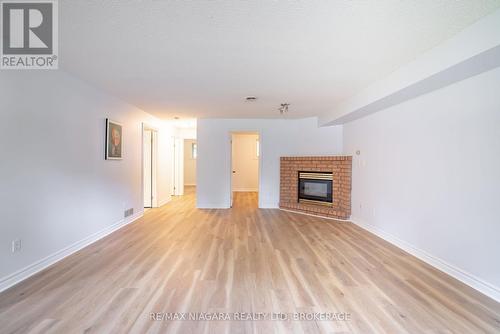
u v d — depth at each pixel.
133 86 3.54
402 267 2.81
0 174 2.22
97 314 1.93
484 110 2.25
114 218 4.22
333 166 5.24
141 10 1.74
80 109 3.29
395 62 2.64
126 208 4.65
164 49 2.35
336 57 2.52
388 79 3.01
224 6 1.70
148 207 6.29
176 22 1.90
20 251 2.43
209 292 2.26
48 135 2.76
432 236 2.86
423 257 3.00
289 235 4.00
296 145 6.16
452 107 2.58
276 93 3.84
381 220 3.89
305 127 5.99
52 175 2.82
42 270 2.66
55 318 1.87
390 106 3.61
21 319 1.86
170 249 3.35
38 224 2.63
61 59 2.57
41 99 2.66
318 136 5.76
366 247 3.45
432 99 2.84
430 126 2.88
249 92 3.79
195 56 2.51
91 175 3.55
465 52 1.99
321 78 3.14
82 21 1.88
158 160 6.39
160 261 2.95
